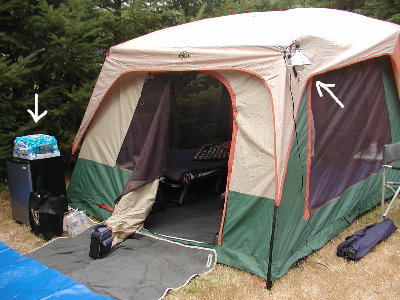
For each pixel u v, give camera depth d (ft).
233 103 12.50
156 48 13.93
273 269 11.43
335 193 14.03
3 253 12.87
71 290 10.87
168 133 14.65
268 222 11.66
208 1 27.22
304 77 12.00
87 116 16.08
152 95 14.62
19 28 18.49
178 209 16.56
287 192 11.80
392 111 16.79
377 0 23.97
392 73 16.53
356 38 14.47
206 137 23.59
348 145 14.52
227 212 12.46
